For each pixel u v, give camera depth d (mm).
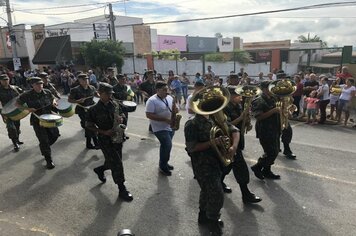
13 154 8016
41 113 6840
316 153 7508
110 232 4418
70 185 6000
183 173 6418
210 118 3990
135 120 12125
